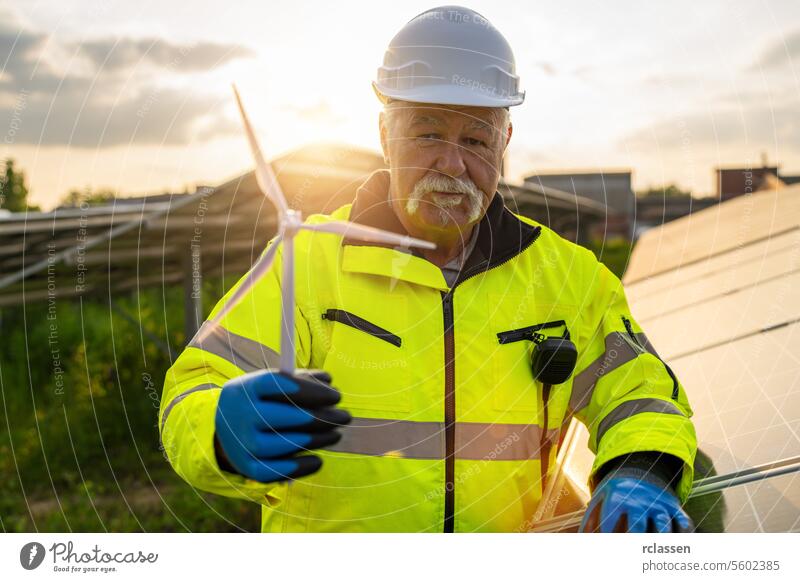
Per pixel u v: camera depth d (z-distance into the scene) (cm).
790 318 392
